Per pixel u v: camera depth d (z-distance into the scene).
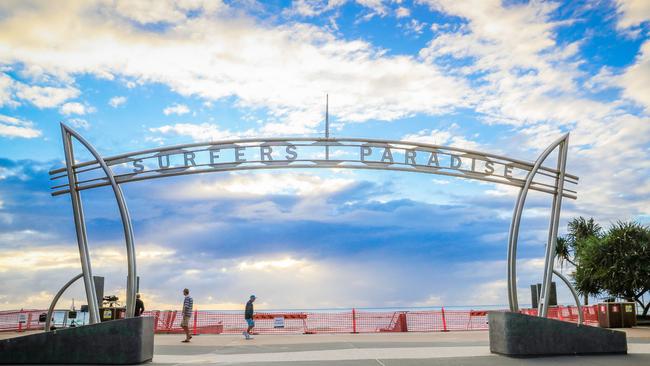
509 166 16.42
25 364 13.38
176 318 30.25
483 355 15.17
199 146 15.47
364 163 15.70
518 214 16.33
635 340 19.77
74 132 15.23
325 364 13.53
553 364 13.23
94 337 13.57
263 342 20.98
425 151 15.96
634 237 32.91
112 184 15.18
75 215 15.11
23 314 28.06
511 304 15.94
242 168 15.52
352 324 29.75
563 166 16.33
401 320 28.98
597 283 33.94
